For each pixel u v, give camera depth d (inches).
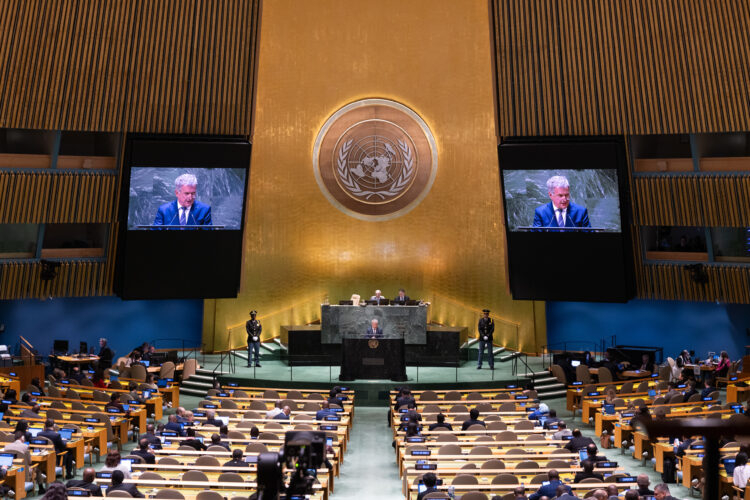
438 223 1010.7
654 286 932.0
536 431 601.0
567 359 896.9
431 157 1008.9
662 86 871.1
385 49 1002.7
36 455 524.7
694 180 890.1
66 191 894.4
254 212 994.7
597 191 878.4
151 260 894.4
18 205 882.1
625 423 655.8
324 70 1003.9
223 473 460.1
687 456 545.6
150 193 882.8
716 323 975.0
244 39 890.1
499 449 558.6
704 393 719.1
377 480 593.9
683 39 856.3
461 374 888.9
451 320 1006.4
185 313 1042.1
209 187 893.2
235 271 916.0
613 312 1029.2
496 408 700.0
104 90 879.7
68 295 920.9
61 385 758.5
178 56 887.1
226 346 991.0
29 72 855.7
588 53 884.0
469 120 999.0
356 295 927.0
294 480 154.9
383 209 1016.2
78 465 575.5
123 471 453.7
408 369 916.0
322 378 857.5
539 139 908.6
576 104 892.6
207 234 898.7
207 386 871.7
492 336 946.1
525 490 442.6
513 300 993.5
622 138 892.6
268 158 996.6
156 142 879.1
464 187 1003.3
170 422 604.4
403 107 1006.4
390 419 745.6
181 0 877.8
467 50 995.3
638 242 925.2
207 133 904.9
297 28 995.9
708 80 856.9
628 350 937.5
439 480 462.0
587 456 514.0
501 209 991.6
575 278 898.7
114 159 908.6
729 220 887.7
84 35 863.7
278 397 750.5
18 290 900.6
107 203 908.0
